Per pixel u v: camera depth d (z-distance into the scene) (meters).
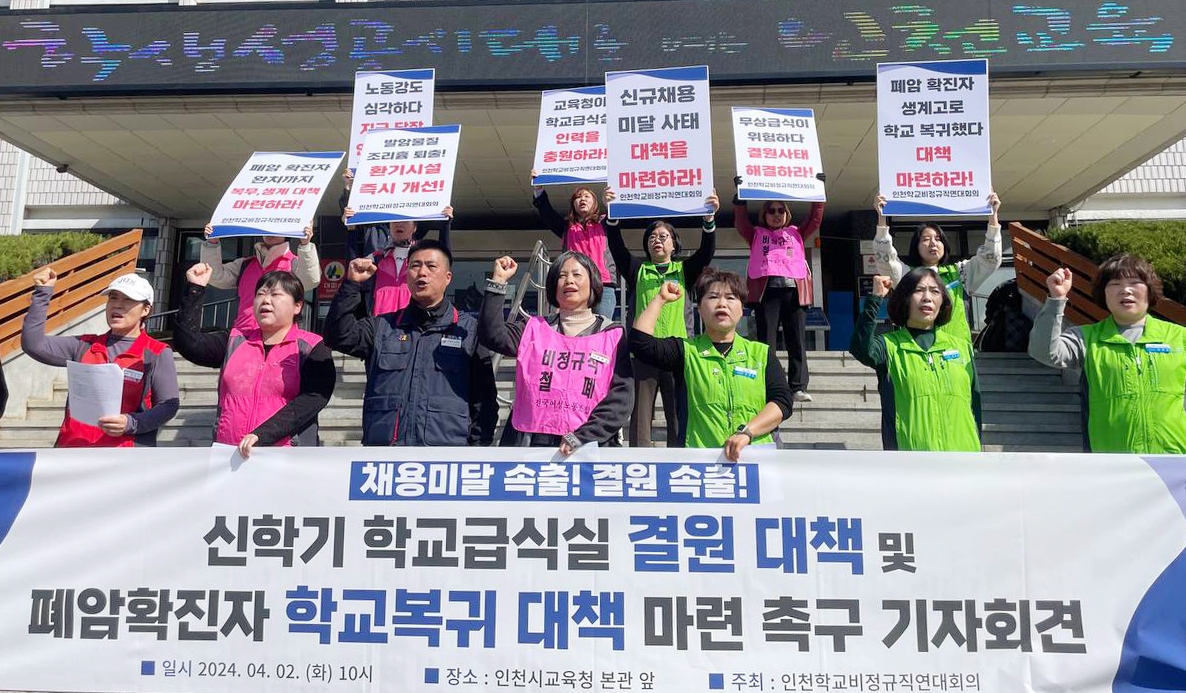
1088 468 3.35
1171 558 3.26
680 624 3.29
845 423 6.25
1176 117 8.86
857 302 11.91
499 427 6.18
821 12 8.37
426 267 3.92
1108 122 9.00
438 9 8.63
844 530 3.33
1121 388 4.07
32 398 7.19
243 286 5.55
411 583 3.36
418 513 3.42
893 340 4.27
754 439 3.94
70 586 3.43
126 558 3.45
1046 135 9.34
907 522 3.33
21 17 8.70
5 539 3.47
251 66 8.58
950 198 4.97
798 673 3.23
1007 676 3.20
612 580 3.33
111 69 8.60
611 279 6.10
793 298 6.07
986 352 7.71
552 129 6.18
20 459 3.54
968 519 3.32
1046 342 4.13
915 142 5.05
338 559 3.40
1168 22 8.00
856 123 9.16
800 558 3.32
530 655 3.29
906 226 12.08
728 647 3.26
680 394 4.05
